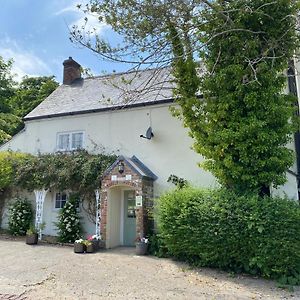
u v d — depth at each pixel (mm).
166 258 10320
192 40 9469
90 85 17469
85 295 6625
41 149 15641
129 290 7012
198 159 12453
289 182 11727
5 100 24750
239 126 8977
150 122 13656
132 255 10875
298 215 7621
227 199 8578
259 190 8938
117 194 13461
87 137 14789
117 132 14219
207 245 8617
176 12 8898
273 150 8898
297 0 9070
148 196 12406
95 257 10414
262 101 8945
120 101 14094
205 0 8914
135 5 8695
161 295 6711
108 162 13328
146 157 13383
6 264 9062
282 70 9539
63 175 13672
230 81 9195
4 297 6355
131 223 13414
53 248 11875
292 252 7543
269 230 7777
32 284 7250
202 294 6793
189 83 10055
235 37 9117
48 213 14664
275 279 7863
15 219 14625
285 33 8727
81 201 13938
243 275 8242
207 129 9438
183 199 9281
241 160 8945
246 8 8719
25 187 14672
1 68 24453
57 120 15617
